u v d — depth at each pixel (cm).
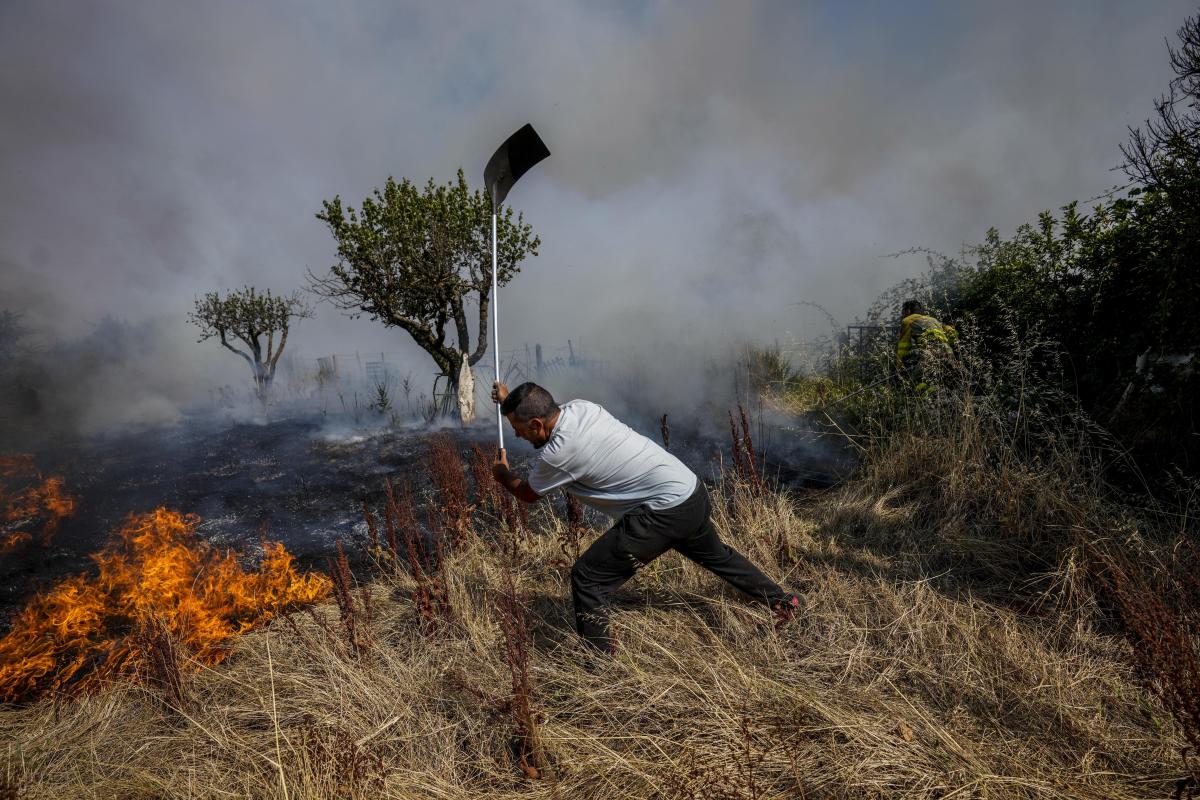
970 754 206
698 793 198
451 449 499
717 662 264
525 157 336
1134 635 218
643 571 356
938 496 421
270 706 255
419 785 213
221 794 213
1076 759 205
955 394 460
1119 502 358
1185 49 399
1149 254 428
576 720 240
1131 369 421
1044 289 514
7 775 223
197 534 504
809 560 366
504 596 296
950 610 296
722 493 463
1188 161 393
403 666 279
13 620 357
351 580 389
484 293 988
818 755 212
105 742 246
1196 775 187
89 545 482
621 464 268
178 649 286
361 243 908
